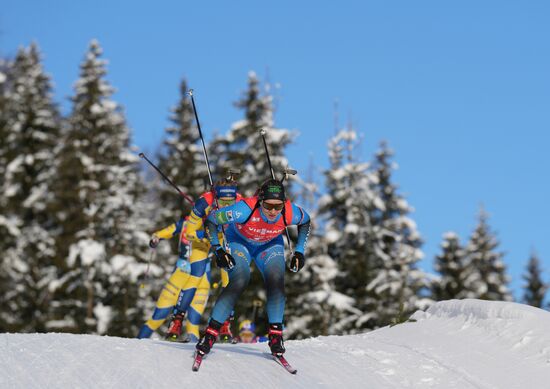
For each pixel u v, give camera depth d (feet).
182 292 31.04
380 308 96.17
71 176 103.86
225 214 20.42
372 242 101.71
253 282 78.18
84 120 106.73
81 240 99.45
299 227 21.59
